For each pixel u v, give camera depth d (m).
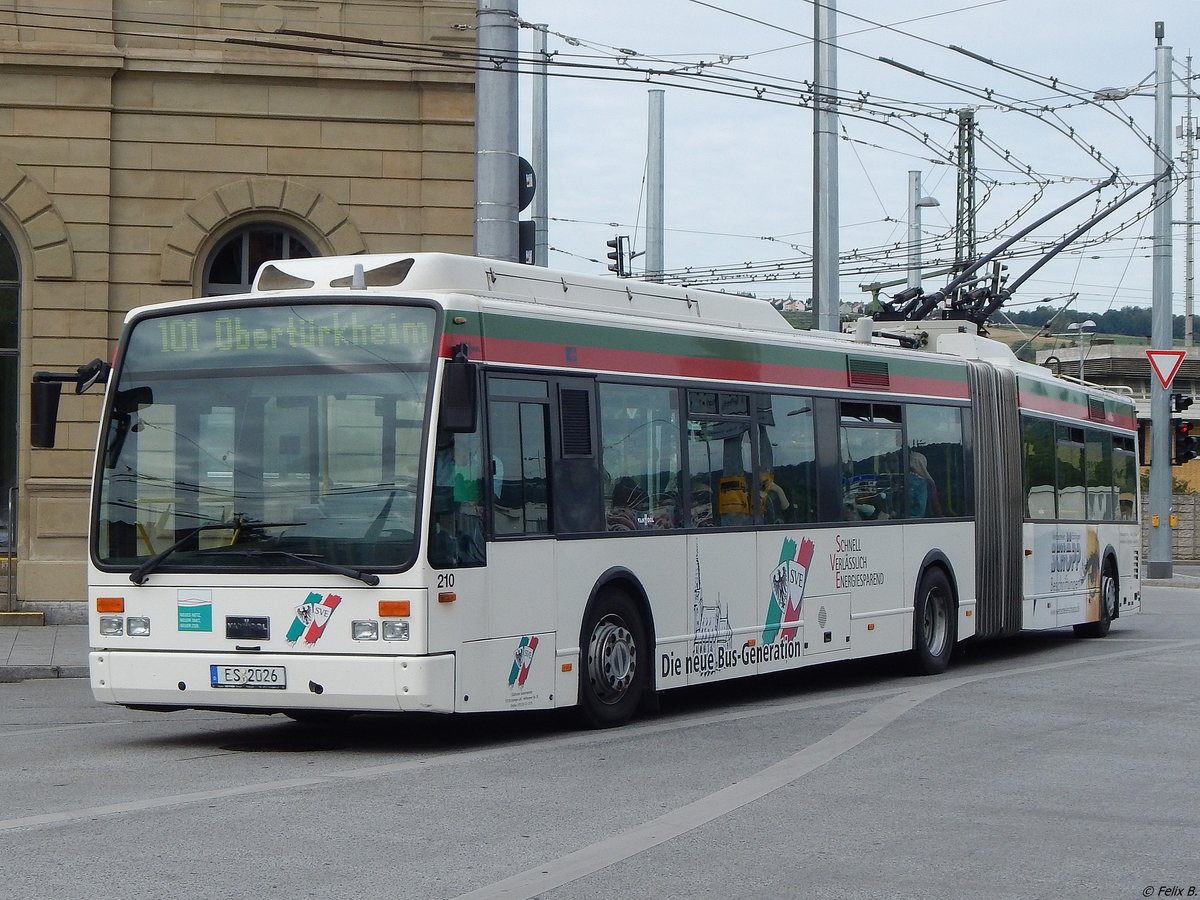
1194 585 34.06
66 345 20.12
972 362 17.30
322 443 10.20
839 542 14.45
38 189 20.08
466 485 10.23
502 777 9.27
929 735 11.19
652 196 31.78
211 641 10.20
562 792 8.78
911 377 15.95
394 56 19.52
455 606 10.04
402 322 10.25
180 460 10.49
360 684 9.86
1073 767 9.85
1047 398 19.19
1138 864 7.20
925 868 7.05
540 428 10.98
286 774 9.41
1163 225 34.25
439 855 7.13
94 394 20.06
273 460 10.28
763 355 13.59
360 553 9.95
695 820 8.02
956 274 24.81
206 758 10.17
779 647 13.48
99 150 20.20
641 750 10.41
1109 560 21.22
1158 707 12.87
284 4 20.77
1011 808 8.49
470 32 21.05
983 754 10.33
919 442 15.99
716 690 14.67
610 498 11.59
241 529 10.23
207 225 20.56
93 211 20.20
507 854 7.18
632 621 11.80
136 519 10.51
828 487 14.35
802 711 12.61
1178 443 34.62
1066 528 19.56
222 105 20.62
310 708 10.05
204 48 20.56
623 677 11.66
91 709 13.50
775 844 7.49
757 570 13.23
